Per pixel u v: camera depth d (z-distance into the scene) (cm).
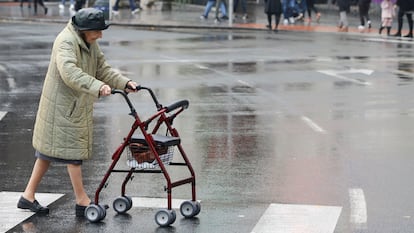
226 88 2186
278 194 1133
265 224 994
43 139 1027
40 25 4406
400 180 1207
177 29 4212
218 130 1616
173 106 1008
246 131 1606
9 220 1020
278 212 1045
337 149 1434
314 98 2017
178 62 2759
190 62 2761
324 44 3388
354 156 1375
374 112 1816
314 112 1819
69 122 1017
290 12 4400
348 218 1016
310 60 2816
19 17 4806
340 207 1066
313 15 4950
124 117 1759
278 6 4056
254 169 1287
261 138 1537
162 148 1005
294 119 1734
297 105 1914
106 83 1059
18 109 1870
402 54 3012
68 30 1019
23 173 1270
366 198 1108
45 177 1238
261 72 2508
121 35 3812
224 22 4503
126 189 1167
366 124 1673
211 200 1107
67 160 1027
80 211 1043
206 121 1712
